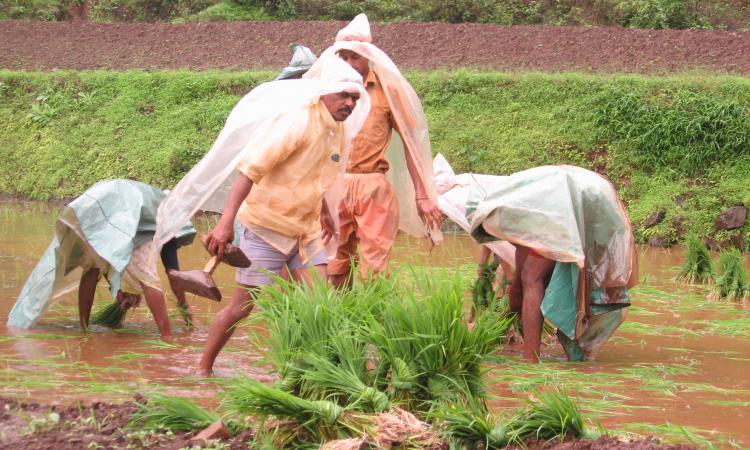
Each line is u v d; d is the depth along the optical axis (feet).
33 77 62.80
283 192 19.04
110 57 68.08
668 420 17.47
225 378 19.02
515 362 21.48
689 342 24.79
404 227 26.18
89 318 24.56
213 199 21.89
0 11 82.94
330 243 21.38
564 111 51.67
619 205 22.39
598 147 49.78
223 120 57.06
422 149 24.12
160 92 60.03
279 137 18.56
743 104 49.24
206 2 80.33
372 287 16.56
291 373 15.43
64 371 19.69
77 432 14.51
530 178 22.21
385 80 23.65
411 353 15.56
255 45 67.97
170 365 20.43
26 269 32.63
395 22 68.90
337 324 15.78
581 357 22.54
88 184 55.88
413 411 15.29
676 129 48.19
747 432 16.88
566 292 21.91
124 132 58.03
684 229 44.09
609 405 18.04
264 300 16.60
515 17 73.61
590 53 60.64
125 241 22.20
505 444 14.62
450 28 66.08
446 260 36.81
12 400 16.17
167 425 15.06
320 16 76.95
